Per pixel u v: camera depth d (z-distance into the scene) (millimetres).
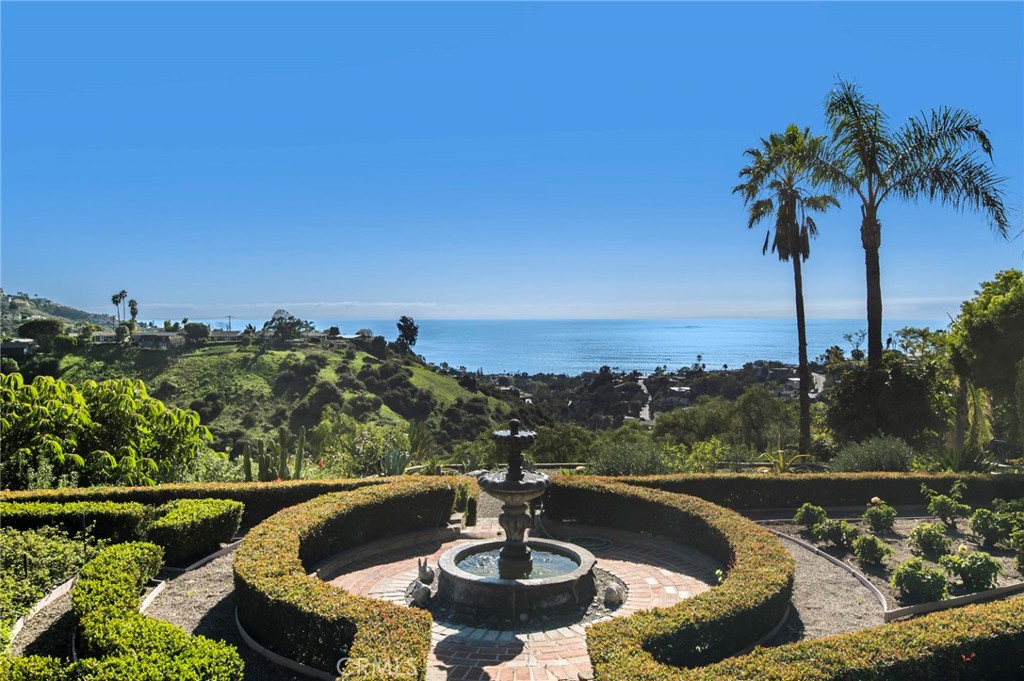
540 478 8359
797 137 20562
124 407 15227
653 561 9859
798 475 13453
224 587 8422
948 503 11188
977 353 18656
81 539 9336
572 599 7742
